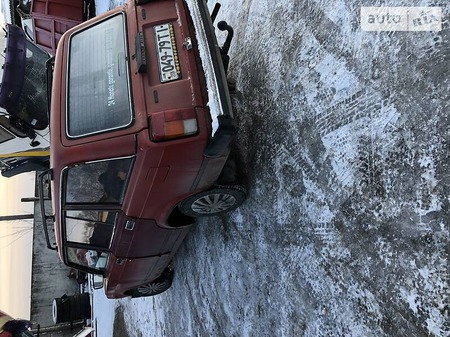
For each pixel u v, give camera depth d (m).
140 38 3.97
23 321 6.86
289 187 4.14
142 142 3.65
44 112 6.91
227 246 5.20
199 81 3.79
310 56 4.12
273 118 4.46
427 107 3.00
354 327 3.34
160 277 6.77
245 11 5.40
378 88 3.38
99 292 11.42
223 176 4.43
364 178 3.38
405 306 2.97
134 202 4.27
